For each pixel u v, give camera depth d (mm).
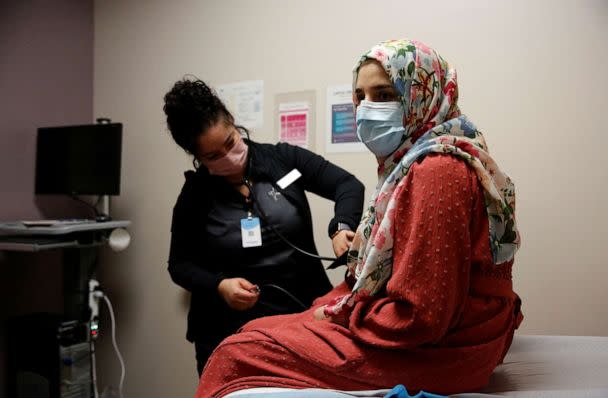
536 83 1602
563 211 1584
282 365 839
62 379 1919
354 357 782
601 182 1534
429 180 755
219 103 1310
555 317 1602
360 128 944
